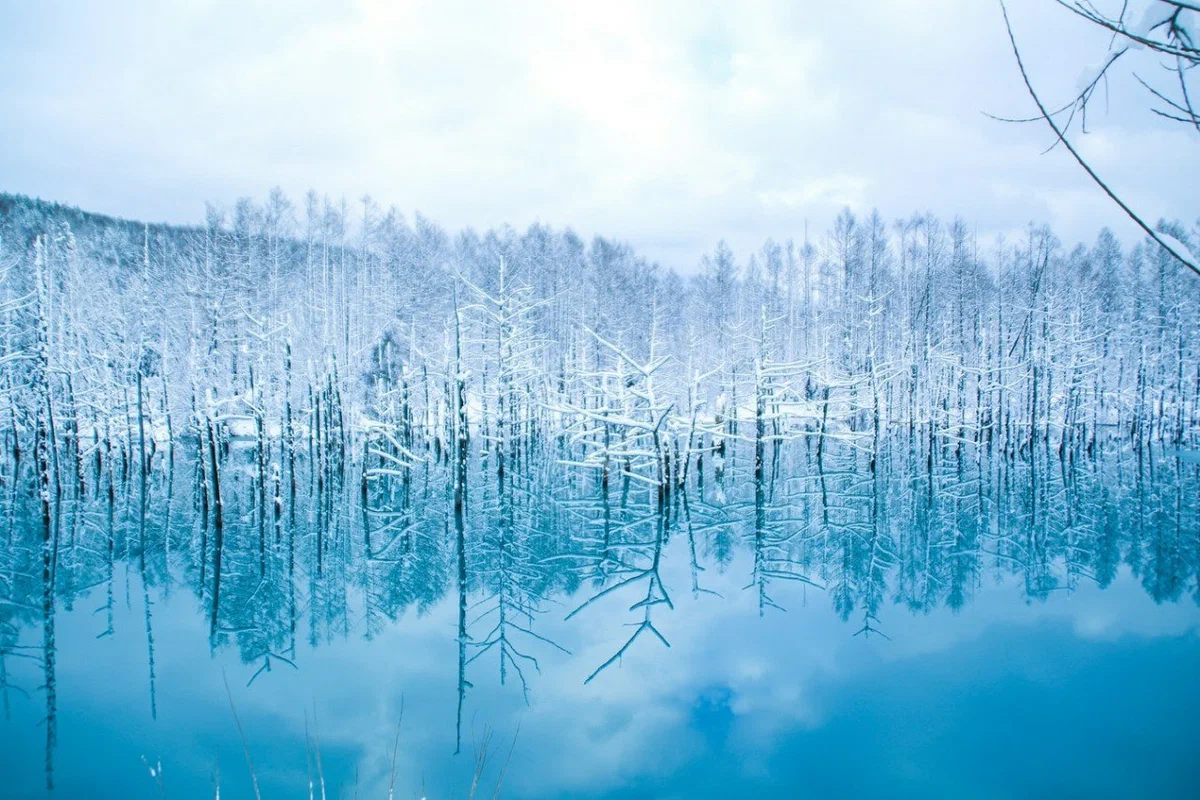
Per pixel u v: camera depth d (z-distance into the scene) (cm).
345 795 724
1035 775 749
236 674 1050
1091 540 1859
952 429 3478
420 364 3058
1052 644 1116
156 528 2067
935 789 724
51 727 873
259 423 2148
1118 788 723
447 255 3694
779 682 996
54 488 2697
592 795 726
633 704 934
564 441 3806
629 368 2886
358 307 3250
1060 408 3872
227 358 2745
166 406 2970
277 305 2961
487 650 1141
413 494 2617
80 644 1175
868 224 3981
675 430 2616
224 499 2489
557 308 3884
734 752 806
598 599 1411
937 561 1673
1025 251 4122
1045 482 2767
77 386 2777
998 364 3753
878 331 3800
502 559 1744
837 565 1647
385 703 945
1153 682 966
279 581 1561
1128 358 4091
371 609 1370
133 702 949
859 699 934
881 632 1187
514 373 2747
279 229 3152
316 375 2858
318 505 2405
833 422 3781
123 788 735
